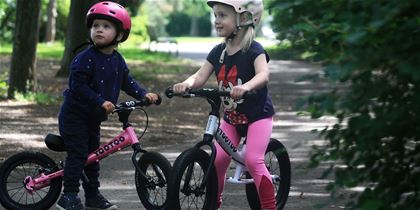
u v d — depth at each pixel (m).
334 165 5.40
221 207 9.98
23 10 22.45
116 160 13.61
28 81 22.55
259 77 7.96
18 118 18.86
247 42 8.18
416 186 5.04
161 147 15.48
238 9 8.05
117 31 8.78
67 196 8.76
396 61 4.40
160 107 22.55
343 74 4.39
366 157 5.02
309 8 4.66
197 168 10.05
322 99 4.77
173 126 18.72
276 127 18.33
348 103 4.65
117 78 8.99
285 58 4.86
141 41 66.38
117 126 17.89
